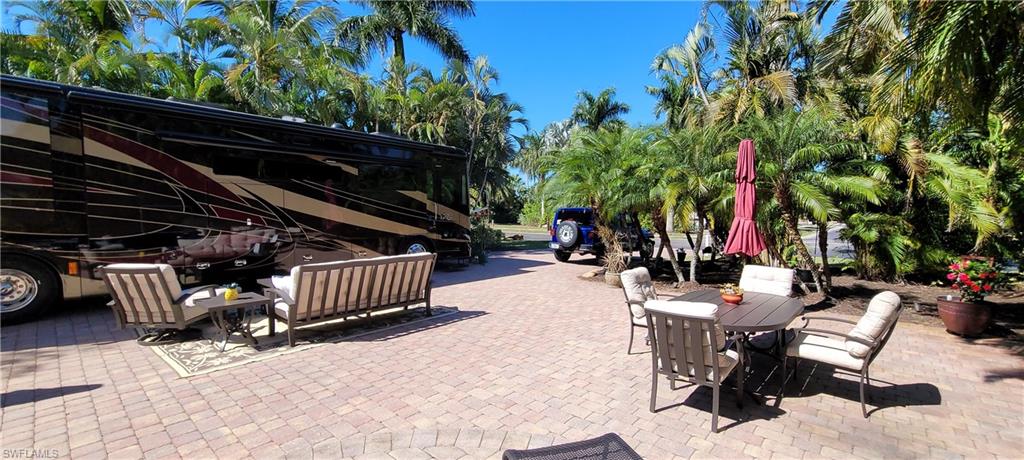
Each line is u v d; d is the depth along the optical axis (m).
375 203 9.68
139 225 6.62
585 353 5.38
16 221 5.82
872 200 7.41
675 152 9.15
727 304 4.71
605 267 12.73
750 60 14.99
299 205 8.37
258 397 4.04
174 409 3.78
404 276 6.50
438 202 11.09
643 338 5.99
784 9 13.92
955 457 3.24
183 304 5.24
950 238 10.45
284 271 8.20
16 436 3.31
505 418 3.74
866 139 9.18
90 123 6.24
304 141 8.43
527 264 14.73
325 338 5.83
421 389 4.29
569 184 10.21
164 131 6.80
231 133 7.48
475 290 9.62
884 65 5.70
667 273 12.20
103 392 4.08
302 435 3.40
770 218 8.95
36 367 4.67
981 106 5.35
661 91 21.09
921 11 4.89
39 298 6.13
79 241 6.21
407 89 20.14
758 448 3.34
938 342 5.98
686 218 8.67
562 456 2.36
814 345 4.23
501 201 45.25
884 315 3.77
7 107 5.74
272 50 12.87
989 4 4.31
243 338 5.75
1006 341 6.01
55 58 10.98
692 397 4.18
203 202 7.20
